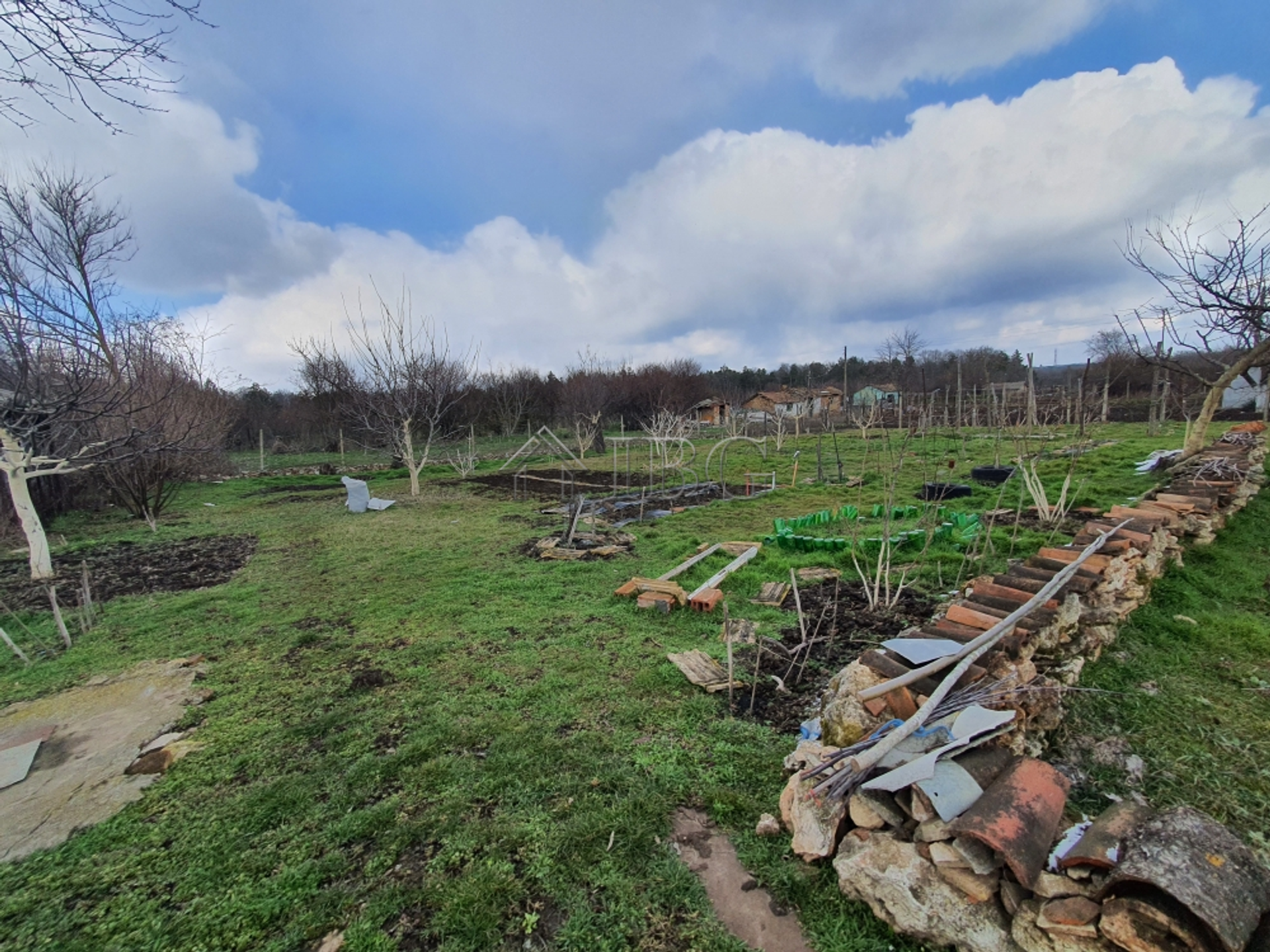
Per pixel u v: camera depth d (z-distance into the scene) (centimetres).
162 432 877
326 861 226
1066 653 329
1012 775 196
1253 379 1978
